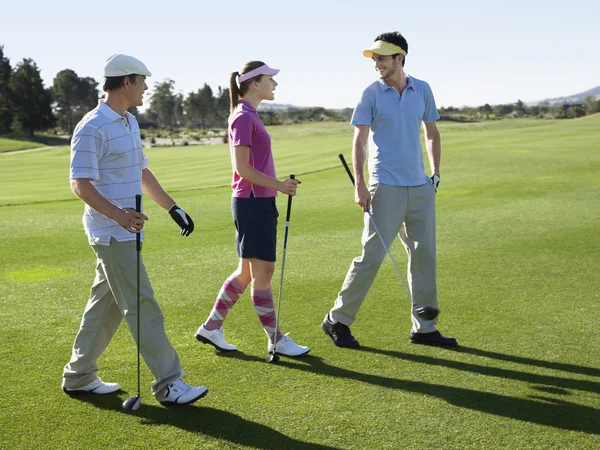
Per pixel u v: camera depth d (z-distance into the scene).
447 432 3.24
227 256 7.20
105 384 3.76
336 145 27.08
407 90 4.56
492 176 13.79
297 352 4.29
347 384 3.84
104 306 3.69
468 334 4.68
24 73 111.31
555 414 3.43
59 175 23.53
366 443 3.14
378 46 4.46
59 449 3.09
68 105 140.25
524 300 5.44
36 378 3.92
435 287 4.61
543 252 7.12
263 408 3.53
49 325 4.89
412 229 4.65
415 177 4.59
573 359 4.20
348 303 4.49
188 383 3.87
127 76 3.47
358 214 9.92
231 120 4.15
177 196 12.30
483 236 8.00
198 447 3.11
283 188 4.13
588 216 9.14
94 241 3.53
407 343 4.55
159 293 5.74
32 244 7.89
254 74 4.14
